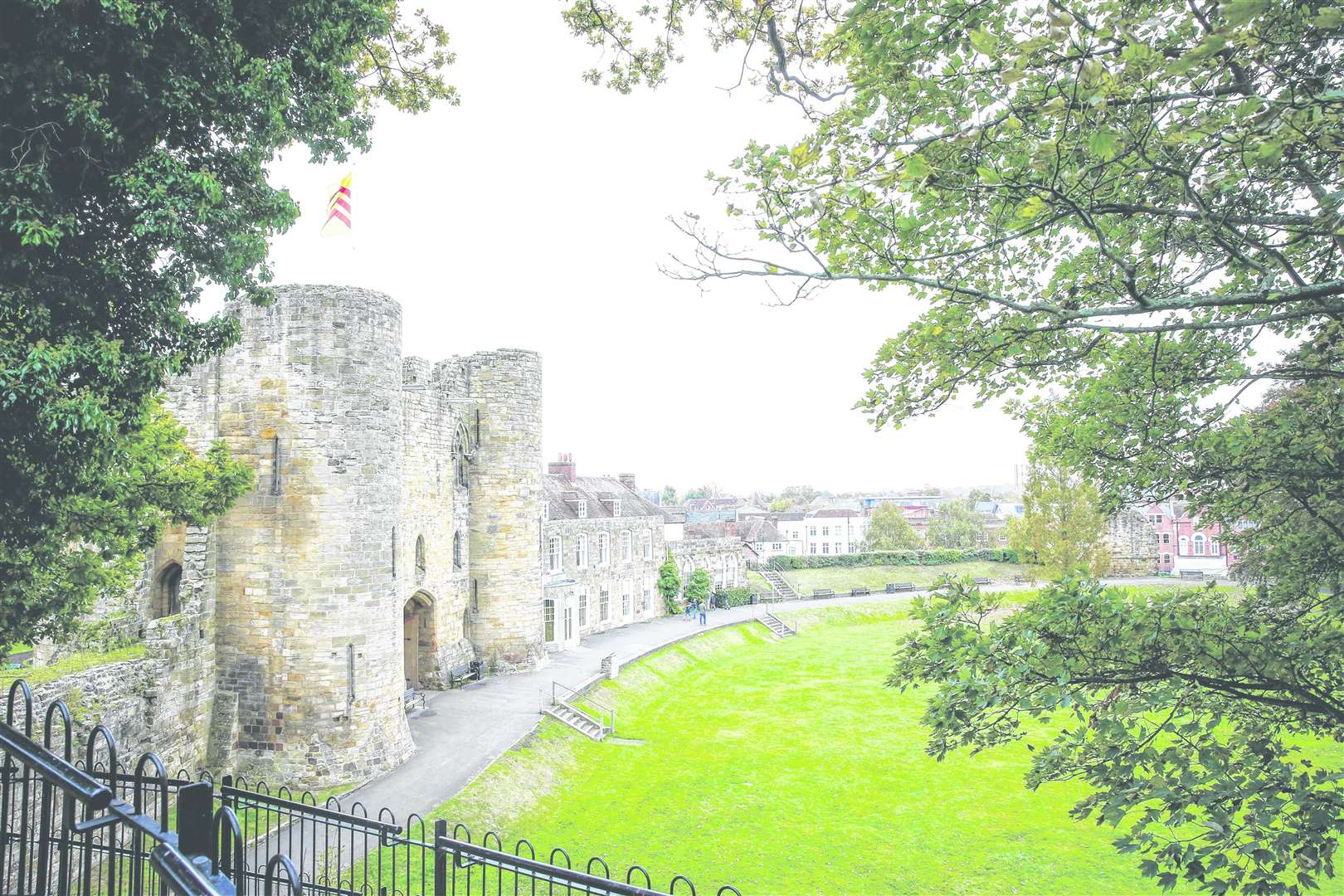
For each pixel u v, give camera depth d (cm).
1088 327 613
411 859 1566
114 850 547
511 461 3275
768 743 2775
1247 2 389
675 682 3762
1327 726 733
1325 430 820
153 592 2122
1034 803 2209
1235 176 576
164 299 877
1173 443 905
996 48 563
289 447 2023
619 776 2353
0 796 567
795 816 2105
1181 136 517
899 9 642
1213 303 557
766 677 3916
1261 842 574
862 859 1845
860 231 700
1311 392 883
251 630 2008
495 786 2016
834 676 3931
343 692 2008
